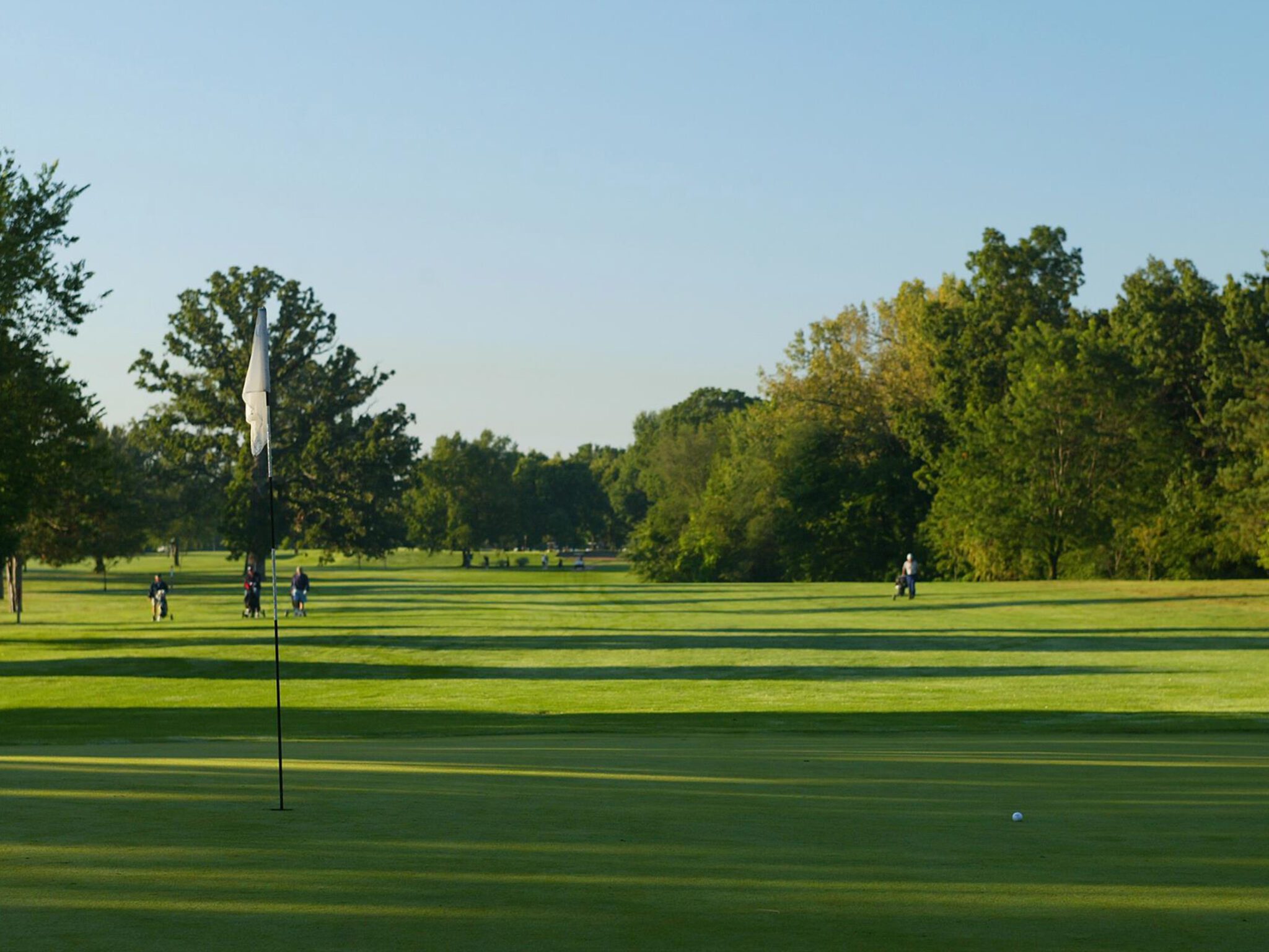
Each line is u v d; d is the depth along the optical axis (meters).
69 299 60.66
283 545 133.75
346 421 139.75
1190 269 129.38
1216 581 96.44
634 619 68.81
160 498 150.25
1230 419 113.44
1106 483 117.38
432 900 8.56
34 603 101.00
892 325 145.12
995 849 10.73
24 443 58.47
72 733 27.09
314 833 11.07
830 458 140.75
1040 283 137.38
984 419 121.56
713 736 24.47
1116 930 7.94
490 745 22.08
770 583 130.25
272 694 38.03
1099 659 44.66
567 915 8.19
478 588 120.25
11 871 9.34
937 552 130.38
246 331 134.75
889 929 7.91
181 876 9.23
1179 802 13.64
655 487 178.62
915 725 27.52
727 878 9.39
